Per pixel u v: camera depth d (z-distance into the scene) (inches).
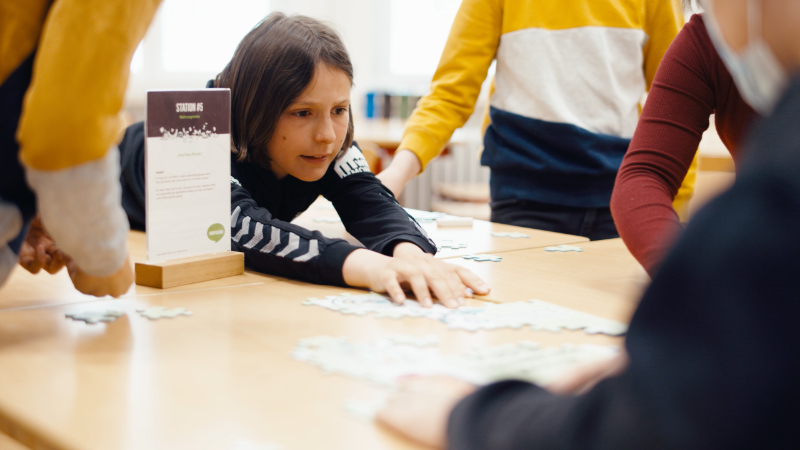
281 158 55.5
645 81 77.9
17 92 27.9
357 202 58.7
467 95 74.4
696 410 12.5
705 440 12.4
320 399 24.7
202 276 44.8
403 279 40.4
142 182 63.3
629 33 73.2
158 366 28.1
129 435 21.7
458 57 74.3
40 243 36.6
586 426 14.7
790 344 11.8
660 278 13.7
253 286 43.6
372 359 29.1
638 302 14.3
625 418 13.6
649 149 45.9
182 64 189.0
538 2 74.0
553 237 63.7
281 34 53.7
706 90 45.9
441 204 175.3
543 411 16.3
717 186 14.1
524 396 17.7
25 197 29.7
